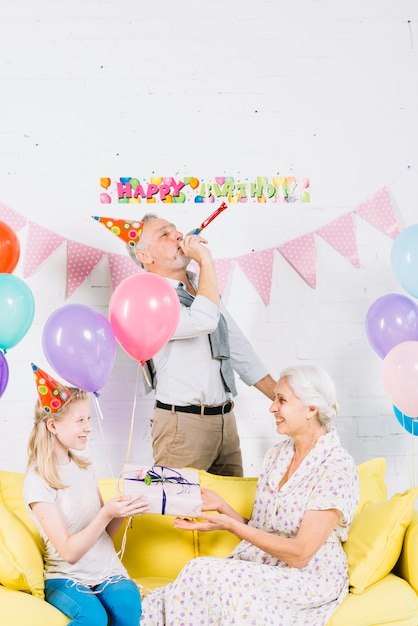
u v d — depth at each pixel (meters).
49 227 2.79
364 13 2.90
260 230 2.85
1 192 2.78
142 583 2.13
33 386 2.79
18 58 2.79
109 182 2.81
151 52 2.83
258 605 1.87
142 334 2.11
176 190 2.83
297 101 2.88
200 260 2.54
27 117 2.79
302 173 2.87
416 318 2.41
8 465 2.78
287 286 2.87
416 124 2.91
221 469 2.69
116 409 2.81
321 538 1.96
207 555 2.22
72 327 2.05
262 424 2.86
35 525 2.14
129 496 1.96
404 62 2.91
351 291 2.89
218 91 2.85
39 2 2.80
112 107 2.82
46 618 1.80
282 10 2.87
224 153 2.85
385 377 2.26
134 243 2.68
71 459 2.11
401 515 2.07
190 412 2.58
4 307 2.18
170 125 2.83
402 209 2.91
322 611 1.93
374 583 2.04
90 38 2.82
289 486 2.07
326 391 2.10
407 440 2.91
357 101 2.90
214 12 2.85
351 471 2.05
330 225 2.86
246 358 2.74
